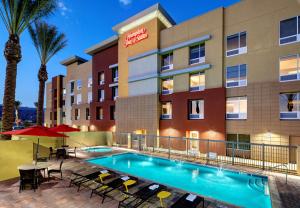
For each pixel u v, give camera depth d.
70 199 7.12
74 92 39.28
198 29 19.69
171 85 22.17
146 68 23.64
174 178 11.57
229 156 16.80
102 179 9.33
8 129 12.40
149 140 22.66
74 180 9.11
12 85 12.70
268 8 15.76
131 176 9.43
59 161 13.61
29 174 7.96
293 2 14.63
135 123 24.38
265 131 15.38
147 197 6.58
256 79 16.09
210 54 18.72
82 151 18.28
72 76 40.16
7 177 9.38
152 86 22.91
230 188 9.88
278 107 14.96
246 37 16.78
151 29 23.22
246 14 16.89
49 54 22.12
